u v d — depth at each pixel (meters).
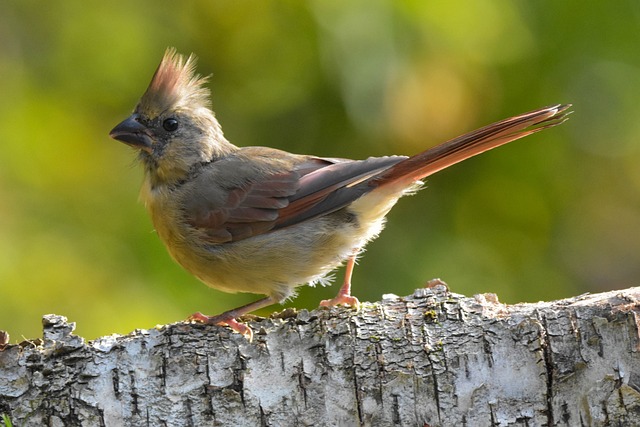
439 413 7.08
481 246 12.45
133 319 11.32
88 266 11.77
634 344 6.97
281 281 9.32
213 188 9.38
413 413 7.10
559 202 12.73
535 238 12.76
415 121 11.96
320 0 12.03
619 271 13.89
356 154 12.41
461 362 7.12
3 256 11.63
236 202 9.30
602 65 12.20
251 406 7.19
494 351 7.12
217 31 13.24
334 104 12.37
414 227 12.40
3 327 11.35
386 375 7.15
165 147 9.70
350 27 11.66
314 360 7.25
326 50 11.93
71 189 12.49
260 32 12.98
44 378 7.20
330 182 9.13
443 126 12.07
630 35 12.05
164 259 11.76
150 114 9.78
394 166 9.02
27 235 11.95
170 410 7.19
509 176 12.55
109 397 7.19
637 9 12.04
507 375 7.07
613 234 13.80
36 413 7.16
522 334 7.11
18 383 7.19
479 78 12.09
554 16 12.07
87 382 7.21
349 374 7.19
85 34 13.28
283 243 9.16
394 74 11.59
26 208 12.18
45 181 12.46
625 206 13.58
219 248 9.35
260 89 12.88
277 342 7.30
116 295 11.58
